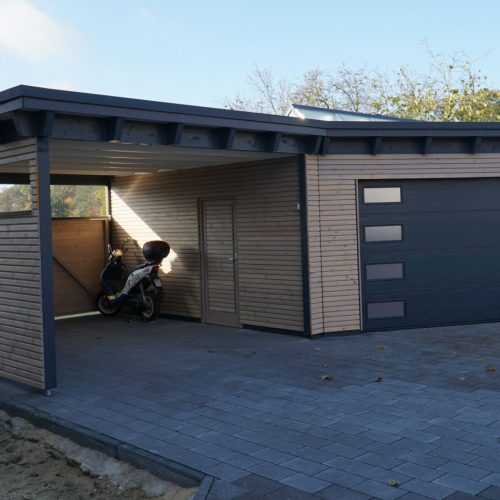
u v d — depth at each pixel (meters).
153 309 12.89
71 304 14.27
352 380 7.90
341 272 10.79
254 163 11.34
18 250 8.07
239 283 11.81
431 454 5.38
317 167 10.63
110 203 14.67
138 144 8.64
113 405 7.14
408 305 11.25
